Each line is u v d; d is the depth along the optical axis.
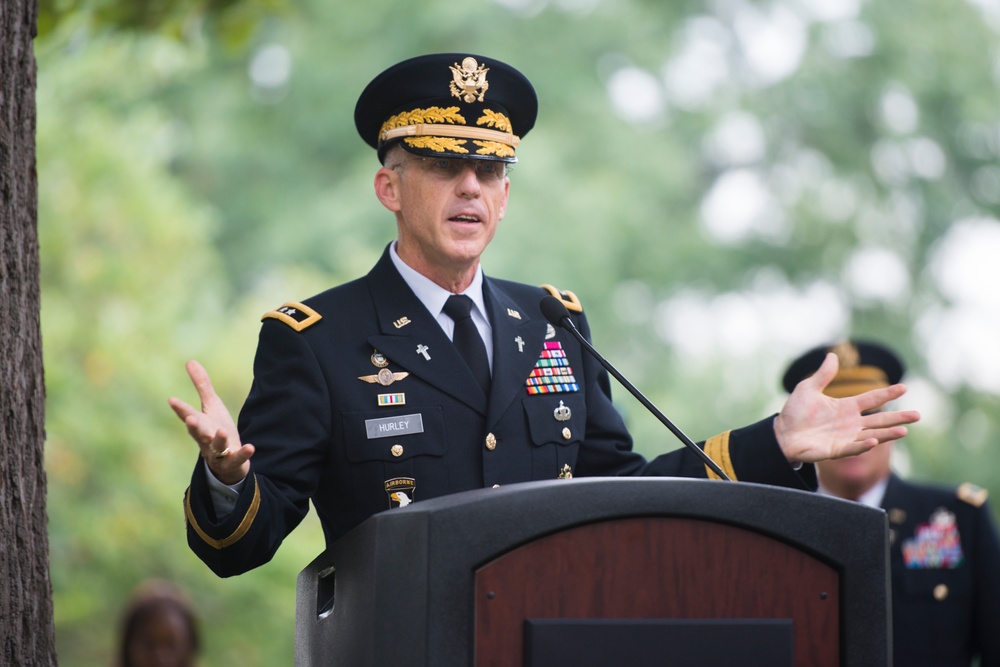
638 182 50.62
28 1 8.76
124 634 16.11
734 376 48.38
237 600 27.69
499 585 6.31
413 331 8.99
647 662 6.32
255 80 52.62
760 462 8.08
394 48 51.25
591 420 9.47
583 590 6.36
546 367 9.27
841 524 6.54
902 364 16.62
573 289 46.22
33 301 8.61
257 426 8.64
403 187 9.05
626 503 6.38
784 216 54.69
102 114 29.23
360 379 8.81
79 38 17.47
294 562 28.00
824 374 8.13
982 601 14.88
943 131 56.25
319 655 7.23
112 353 27.70
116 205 29.05
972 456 49.25
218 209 50.31
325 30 51.88
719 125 55.16
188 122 51.22
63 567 26.84
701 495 6.43
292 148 51.22
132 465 27.16
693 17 57.25
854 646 6.51
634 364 49.50
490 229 9.09
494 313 9.29
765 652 6.42
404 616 6.26
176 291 29.52
